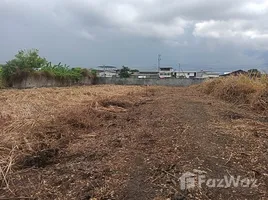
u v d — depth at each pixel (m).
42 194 2.30
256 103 6.52
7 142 3.61
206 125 4.42
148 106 7.54
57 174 2.70
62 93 11.12
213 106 6.93
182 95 11.33
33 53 21.36
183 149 3.18
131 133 4.16
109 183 2.42
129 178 2.49
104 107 7.27
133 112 6.43
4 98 8.94
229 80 9.41
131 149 3.32
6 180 2.59
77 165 2.88
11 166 2.89
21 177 2.67
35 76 20.80
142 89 16.73
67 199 2.20
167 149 3.21
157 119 5.17
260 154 3.01
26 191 2.37
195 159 2.85
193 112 5.89
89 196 2.21
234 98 8.07
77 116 5.19
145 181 2.42
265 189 2.23
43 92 11.34
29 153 3.29
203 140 3.51
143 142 3.59
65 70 25.80
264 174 2.50
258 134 3.85
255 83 8.10
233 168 2.63
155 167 2.69
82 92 12.11
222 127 4.26
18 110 6.29
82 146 3.58
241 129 4.13
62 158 3.17
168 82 30.28
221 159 2.85
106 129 4.59
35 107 6.82
